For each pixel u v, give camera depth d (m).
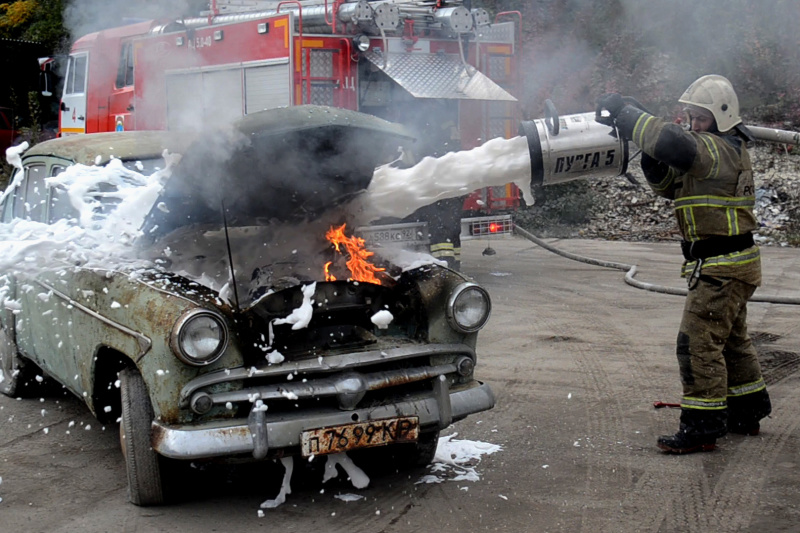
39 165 5.28
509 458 4.49
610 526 3.66
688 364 4.46
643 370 6.09
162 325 3.53
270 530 3.68
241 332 3.65
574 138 4.21
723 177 4.33
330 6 8.85
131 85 11.54
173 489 3.91
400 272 4.24
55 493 4.12
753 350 4.73
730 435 4.78
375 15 8.55
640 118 4.20
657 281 9.55
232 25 9.14
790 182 13.45
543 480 4.19
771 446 4.59
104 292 3.98
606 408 5.28
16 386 5.66
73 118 12.85
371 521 3.76
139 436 3.79
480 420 5.09
